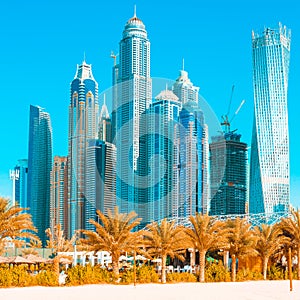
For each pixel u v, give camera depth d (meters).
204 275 57.03
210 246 55.50
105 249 48.38
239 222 60.09
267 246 64.50
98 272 49.44
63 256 56.38
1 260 53.91
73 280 47.25
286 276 65.56
